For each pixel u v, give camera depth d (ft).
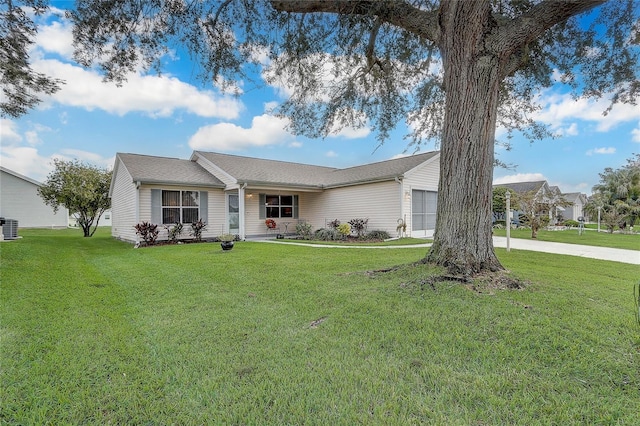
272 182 44.50
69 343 9.21
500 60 14.49
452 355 8.13
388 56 20.56
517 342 8.62
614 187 79.71
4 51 18.24
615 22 17.28
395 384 6.95
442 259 14.92
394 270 16.02
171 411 6.20
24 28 17.19
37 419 6.00
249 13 16.61
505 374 7.22
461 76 14.65
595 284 14.42
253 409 6.22
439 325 9.78
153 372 7.63
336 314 11.13
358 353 8.40
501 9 17.58
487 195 14.71
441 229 15.31
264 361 8.09
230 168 46.44
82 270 20.93
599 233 62.03
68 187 50.26
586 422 5.69
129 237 41.81
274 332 9.91
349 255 25.77
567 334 8.93
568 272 17.51
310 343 9.06
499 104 23.20
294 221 53.42
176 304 13.03
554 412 5.95
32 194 74.84
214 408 6.26
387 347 8.68
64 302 13.34
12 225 39.88
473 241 14.44
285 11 16.71
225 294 14.44
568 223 83.46
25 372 7.60
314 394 6.65
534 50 19.36
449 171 15.05
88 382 7.22
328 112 22.75
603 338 8.68
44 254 27.07
